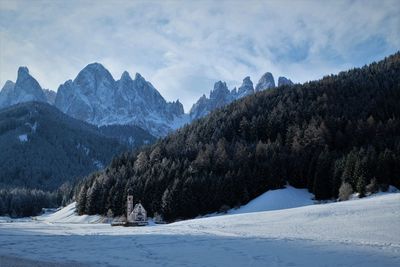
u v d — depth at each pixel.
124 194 150.50
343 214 72.75
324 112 184.12
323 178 134.00
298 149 155.00
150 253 47.78
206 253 46.97
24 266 39.16
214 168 151.00
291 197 135.38
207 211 134.12
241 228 72.62
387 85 199.75
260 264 40.25
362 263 39.22
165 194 135.38
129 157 192.75
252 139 185.38
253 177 142.12
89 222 150.75
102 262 42.03
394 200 79.06
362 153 131.75
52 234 75.44
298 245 50.69
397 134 150.50
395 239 52.25
